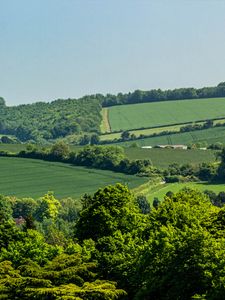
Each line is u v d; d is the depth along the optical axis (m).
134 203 99.94
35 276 65.56
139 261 64.62
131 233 82.62
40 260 79.00
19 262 79.25
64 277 65.50
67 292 60.00
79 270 66.25
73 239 95.06
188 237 59.56
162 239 62.16
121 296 64.50
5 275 66.69
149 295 60.00
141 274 63.84
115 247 75.31
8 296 62.88
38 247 83.06
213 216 73.88
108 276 68.19
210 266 56.81
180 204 81.19
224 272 54.97
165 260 60.84
